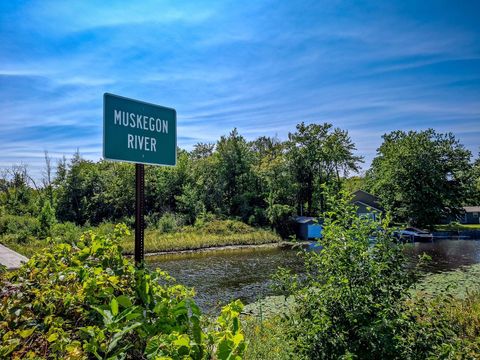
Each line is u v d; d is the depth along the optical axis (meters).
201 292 13.34
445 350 2.76
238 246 29.89
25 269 2.00
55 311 1.74
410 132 41.69
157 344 1.36
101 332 1.43
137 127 2.64
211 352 1.50
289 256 23.89
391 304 3.02
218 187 39.19
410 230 34.34
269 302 9.54
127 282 1.95
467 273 14.22
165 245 27.42
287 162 41.03
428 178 38.50
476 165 46.78
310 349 2.91
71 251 2.20
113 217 35.34
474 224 54.28
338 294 2.98
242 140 40.91
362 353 2.79
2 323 1.54
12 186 37.59
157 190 37.38
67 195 35.47
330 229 3.31
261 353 3.34
